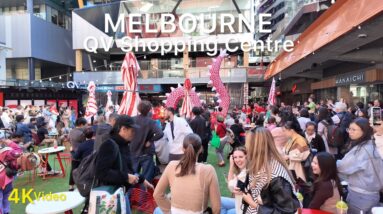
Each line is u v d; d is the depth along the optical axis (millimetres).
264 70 29922
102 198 3084
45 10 35375
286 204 2426
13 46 32500
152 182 5238
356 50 11555
